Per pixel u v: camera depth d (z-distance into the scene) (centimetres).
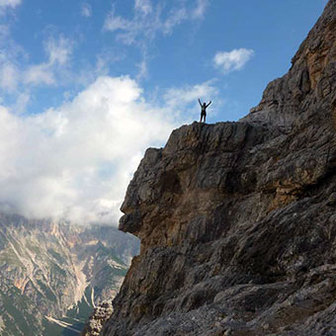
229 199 4516
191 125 4994
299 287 2052
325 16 4222
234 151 4703
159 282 4416
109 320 5178
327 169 2812
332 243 2245
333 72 3219
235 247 3009
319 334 1327
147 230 5425
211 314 2183
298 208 2753
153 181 5231
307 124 3288
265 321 1712
